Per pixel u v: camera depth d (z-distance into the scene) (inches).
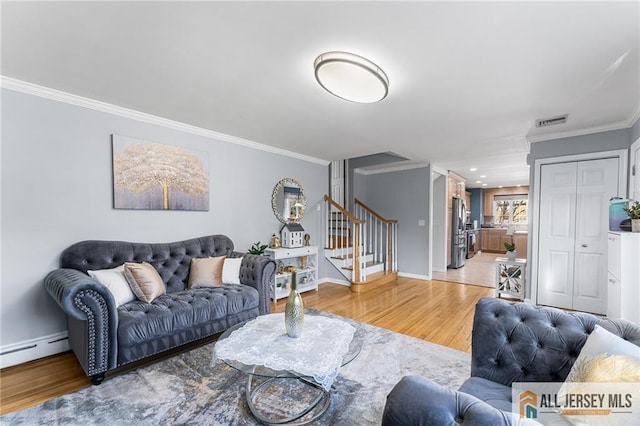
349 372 87.4
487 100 101.7
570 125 128.8
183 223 133.0
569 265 143.6
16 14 60.3
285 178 181.3
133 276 97.0
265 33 67.1
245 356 65.0
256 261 123.4
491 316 60.3
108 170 110.7
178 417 67.1
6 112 90.4
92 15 61.0
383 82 81.7
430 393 36.7
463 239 281.6
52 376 84.4
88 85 93.7
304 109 112.0
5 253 90.4
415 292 181.3
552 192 147.6
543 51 72.1
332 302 159.3
